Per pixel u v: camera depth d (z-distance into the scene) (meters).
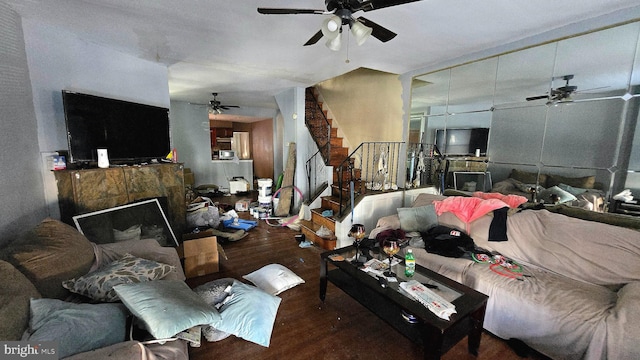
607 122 2.00
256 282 2.51
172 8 1.86
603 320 1.41
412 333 1.58
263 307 1.88
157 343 1.27
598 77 2.01
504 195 2.65
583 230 1.94
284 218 4.60
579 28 2.07
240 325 1.74
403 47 2.62
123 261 1.72
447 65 3.06
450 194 3.16
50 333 1.04
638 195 1.88
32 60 2.07
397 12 1.90
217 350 1.69
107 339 1.15
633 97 1.87
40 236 1.53
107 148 2.53
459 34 2.31
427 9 1.86
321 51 2.75
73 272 1.53
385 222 2.96
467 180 3.00
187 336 1.41
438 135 3.26
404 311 1.70
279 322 2.00
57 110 2.29
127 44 2.60
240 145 9.18
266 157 8.35
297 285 2.54
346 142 5.06
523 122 2.48
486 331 1.92
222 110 6.41
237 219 4.26
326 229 3.62
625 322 1.36
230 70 3.51
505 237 2.29
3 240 1.72
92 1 1.77
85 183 2.29
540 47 2.31
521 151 2.52
